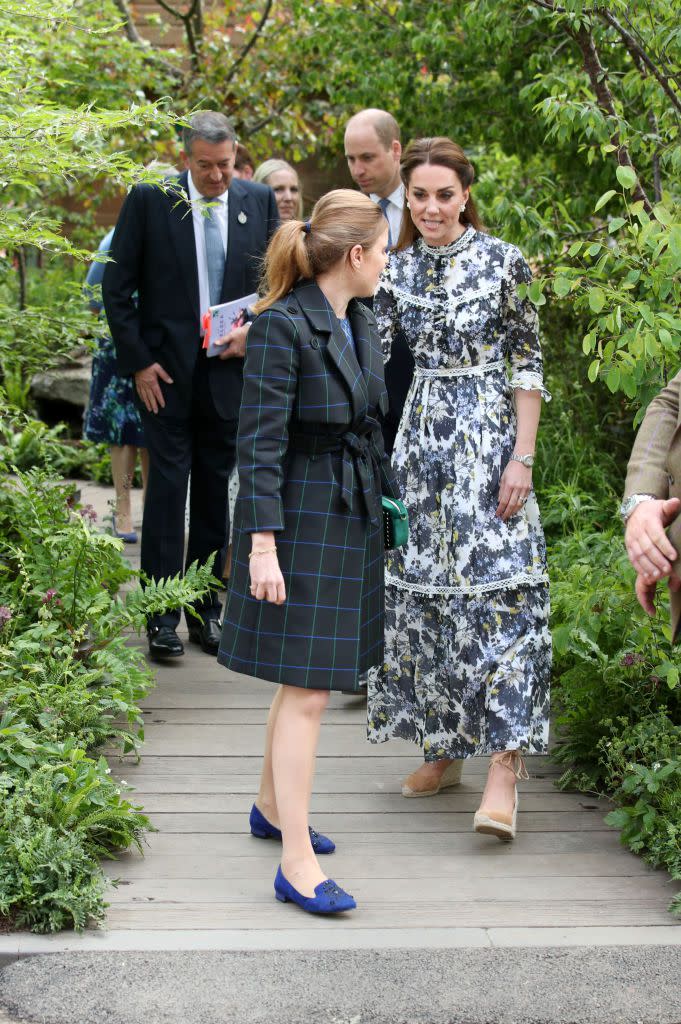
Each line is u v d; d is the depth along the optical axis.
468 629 3.41
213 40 9.02
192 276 4.77
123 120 3.93
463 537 3.40
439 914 2.95
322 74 8.62
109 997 2.54
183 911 2.94
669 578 2.53
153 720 4.27
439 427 3.44
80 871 2.93
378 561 3.03
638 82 4.60
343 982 2.61
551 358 6.69
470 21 5.65
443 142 3.39
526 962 2.70
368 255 2.90
